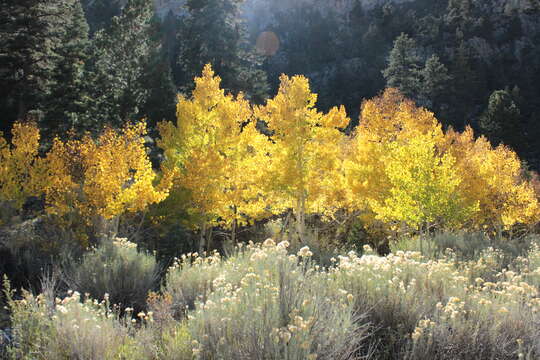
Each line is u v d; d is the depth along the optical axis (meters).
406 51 60.91
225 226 19.17
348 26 102.25
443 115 65.19
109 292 6.20
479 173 23.19
